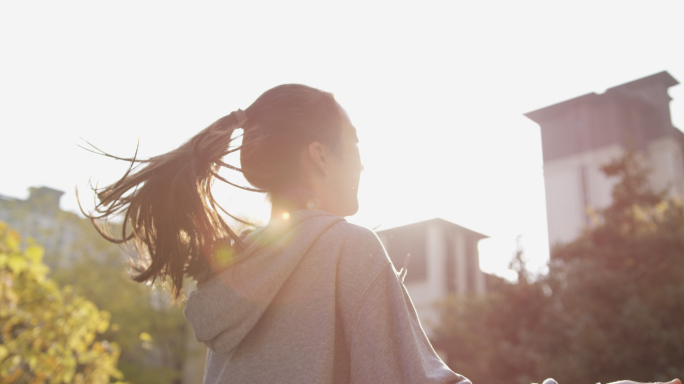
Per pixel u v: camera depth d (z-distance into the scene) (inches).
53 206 853.2
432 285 534.3
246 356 36.3
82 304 164.9
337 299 35.0
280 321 35.7
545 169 398.0
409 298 36.5
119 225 48.9
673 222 323.3
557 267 341.4
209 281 38.4
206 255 38.4
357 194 43.4
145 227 40.1
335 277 35.3
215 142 39.7
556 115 401.7
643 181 361.4
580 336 285.7
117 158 41.8
